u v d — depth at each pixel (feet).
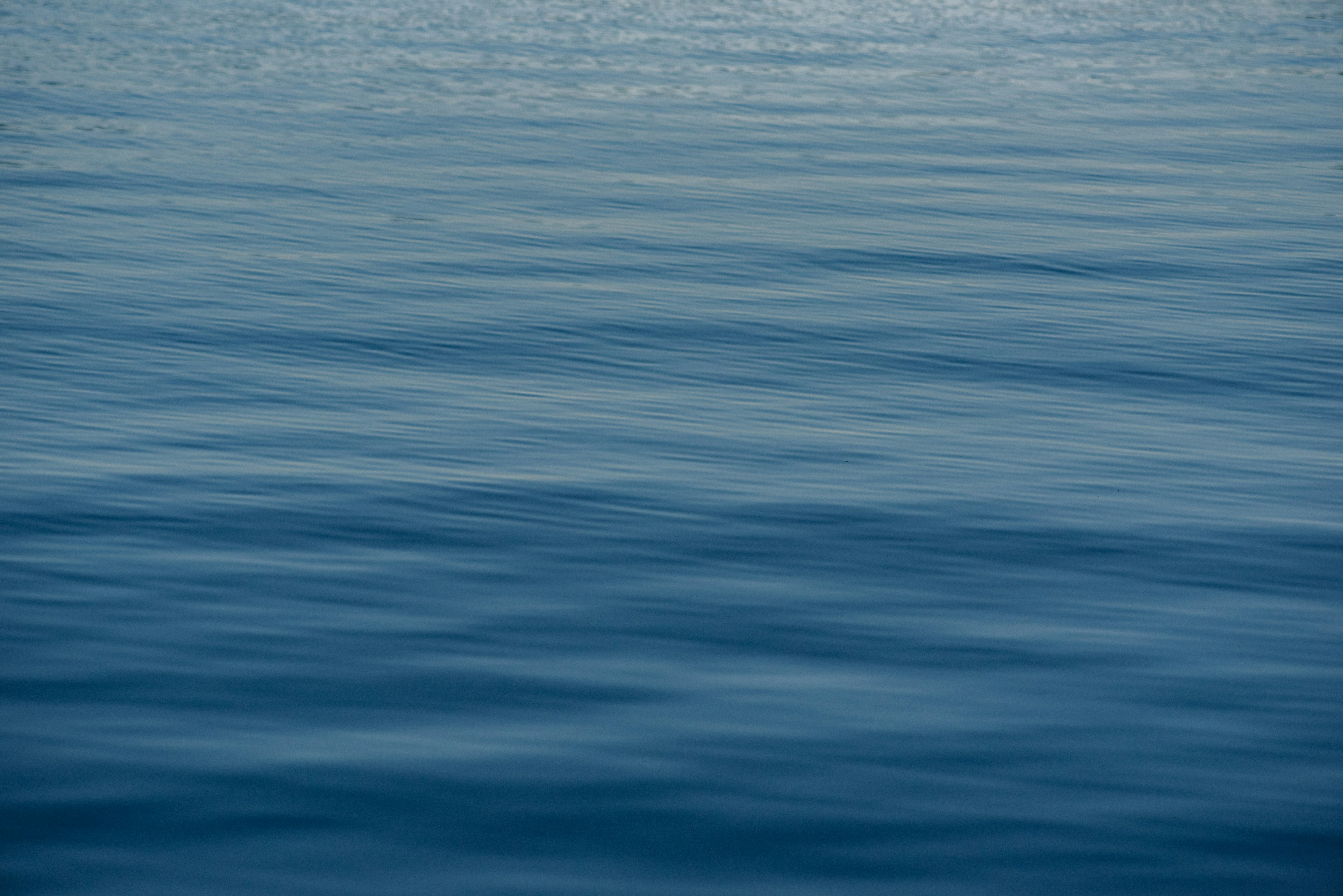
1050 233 72.90
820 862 19.98
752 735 23.29
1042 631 27.81
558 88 123.13
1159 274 64.64
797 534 33.24
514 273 62.23
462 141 97.45
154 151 91.56
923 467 38.70
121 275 60.08
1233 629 28.17
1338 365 50.62
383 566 30.60
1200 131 109.70
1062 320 56.34
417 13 181.27
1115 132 108.68
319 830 20.43
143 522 32.94
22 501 34.09
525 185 83.10
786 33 171.42
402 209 75.92
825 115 113.09
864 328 54.29
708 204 78.54
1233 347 52.70
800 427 42.24
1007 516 34.86
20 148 90.94
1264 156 99.55
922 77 137.59
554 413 43.11
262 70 130.93
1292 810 21.30
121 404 42.98
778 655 26.50
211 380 45.80
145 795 21.13
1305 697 25.09
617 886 19.39
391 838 20.29
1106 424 43.45
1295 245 71.36
